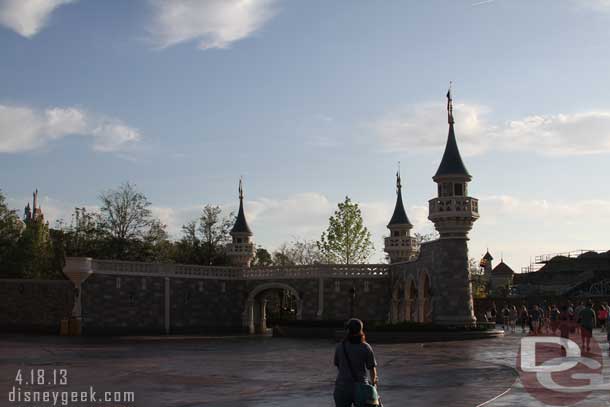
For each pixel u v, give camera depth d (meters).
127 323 57.75
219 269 66.00
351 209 78.38
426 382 21.91
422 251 54.06
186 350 37.69
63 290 56.56
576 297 63.19
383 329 45.38
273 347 40.47
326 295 63.66
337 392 12.45
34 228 77.56
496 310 66.94
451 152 50.75
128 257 74.81
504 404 17.22
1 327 57.22
